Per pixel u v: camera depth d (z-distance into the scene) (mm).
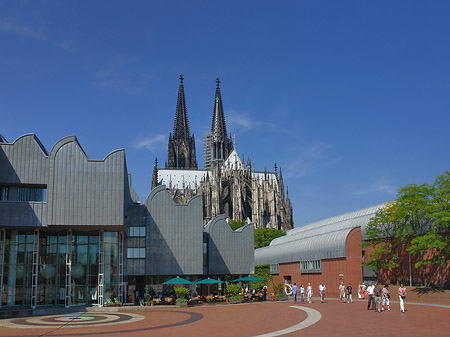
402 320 34094
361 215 82688
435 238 54438
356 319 35156
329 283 75750
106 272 57344
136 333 28812
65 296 55312
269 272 102938
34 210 52656
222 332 28703
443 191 56875
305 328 30047
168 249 70625
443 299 51719
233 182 169750
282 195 175000
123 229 56375
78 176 53656
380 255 70625
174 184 189250
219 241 82125
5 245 54531
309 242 84000
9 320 38969
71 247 55750
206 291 80188
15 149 54125
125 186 62094
